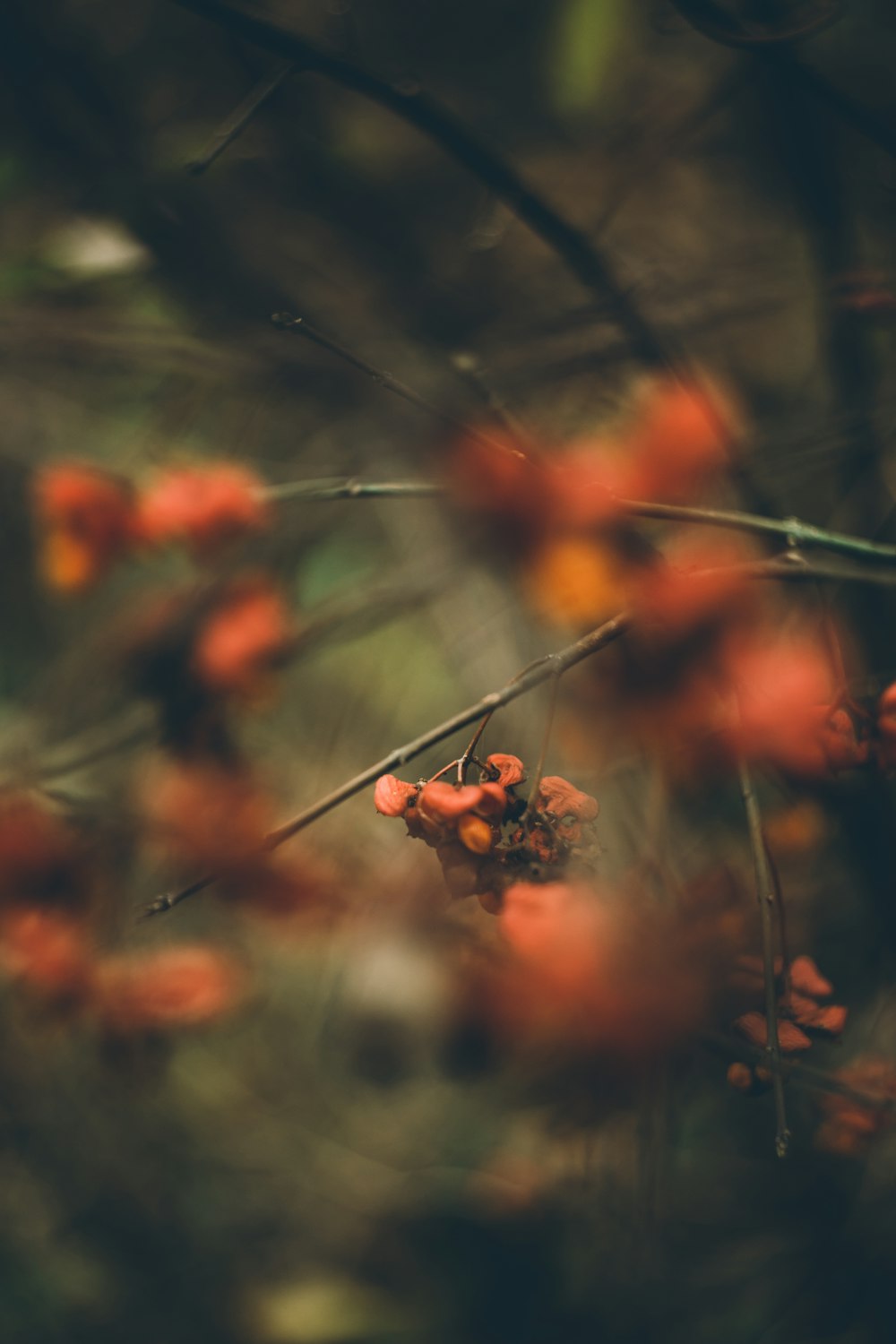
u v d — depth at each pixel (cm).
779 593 57
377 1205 71
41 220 63
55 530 54
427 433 57
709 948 47
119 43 67
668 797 51
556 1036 52
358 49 53
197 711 58
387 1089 72
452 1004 58
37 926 56
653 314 62
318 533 63
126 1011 57
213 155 47
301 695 78
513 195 52
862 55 67
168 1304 68
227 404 70
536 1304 64
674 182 72
